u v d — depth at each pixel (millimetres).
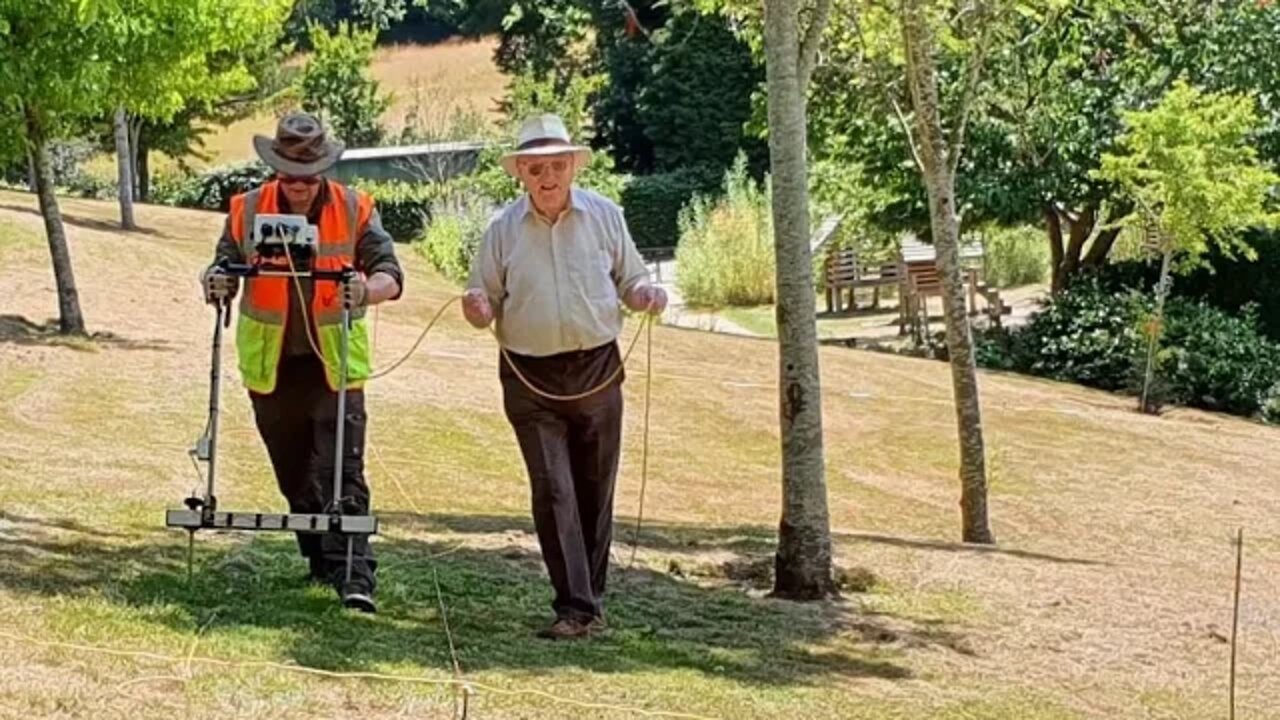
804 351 9461
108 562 8008
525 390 7547
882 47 14852
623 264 7648
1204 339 28062
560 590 7605
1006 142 30188
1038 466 19125
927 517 15391
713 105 52406
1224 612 10492
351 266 7613
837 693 7066
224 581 7793
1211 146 24562
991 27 14477
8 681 5676
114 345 19406
